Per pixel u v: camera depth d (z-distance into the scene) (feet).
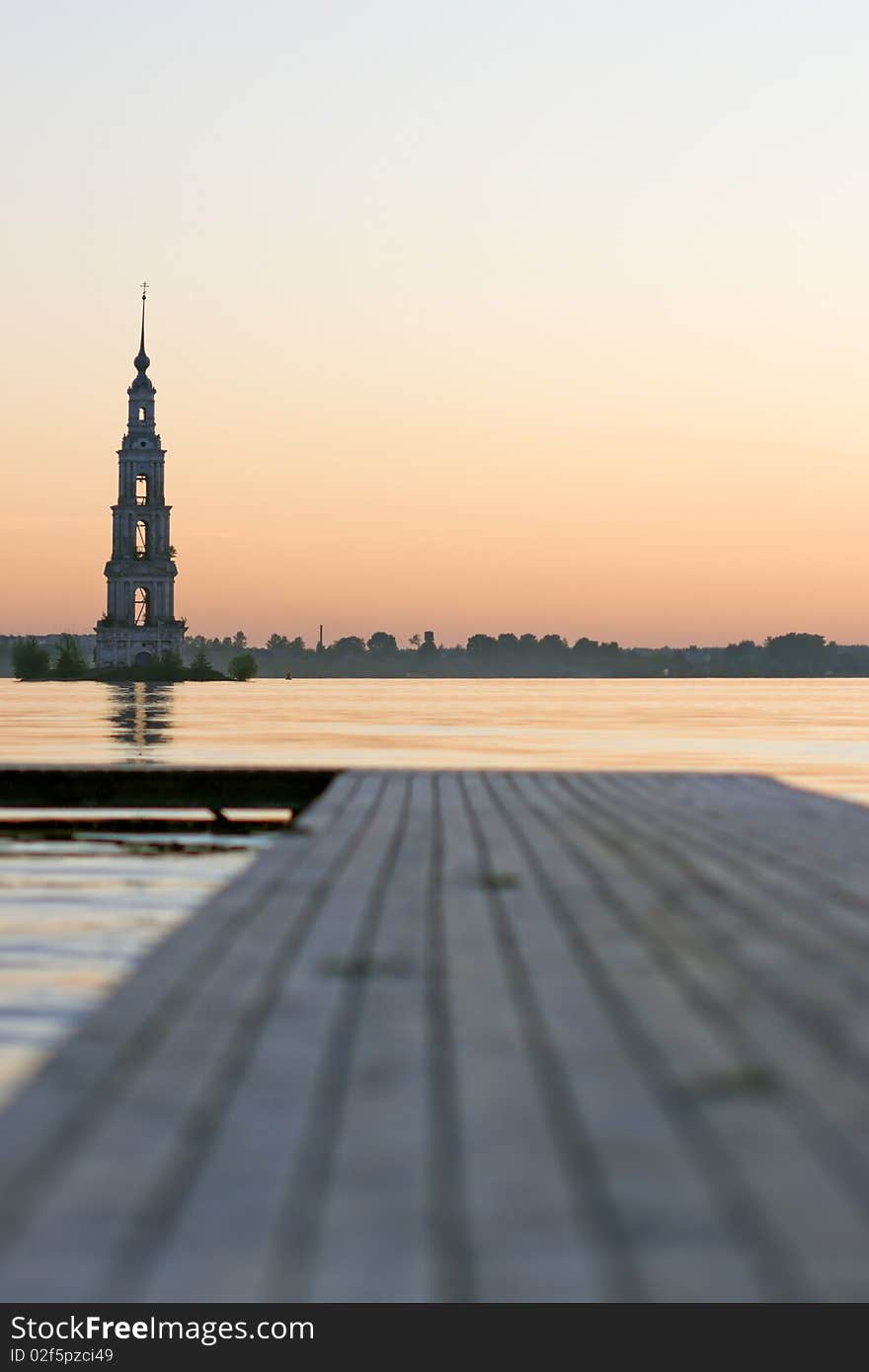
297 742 227.81
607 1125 13.08
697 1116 13.33
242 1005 18.42
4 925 46.96
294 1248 10.14
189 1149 12.44
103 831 76.28
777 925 24.81
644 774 65.62
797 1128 12.91
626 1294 9.24
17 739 237.45
